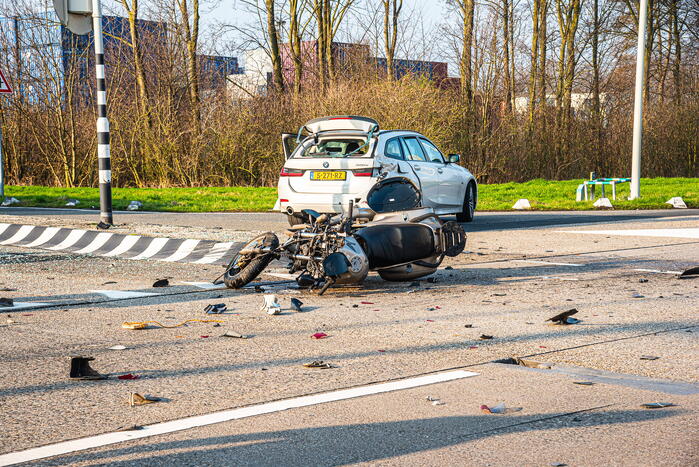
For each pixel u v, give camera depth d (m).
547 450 3.18
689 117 41.25
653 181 30.27
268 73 35.44
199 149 29.92
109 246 10.58
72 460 3.12
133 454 3.18
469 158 33.22
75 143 30.30
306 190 10.41
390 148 10.94
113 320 6.15
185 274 8.64
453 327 5.82
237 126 29.91
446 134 29.52
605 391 4.06
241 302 7.00
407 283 8.11
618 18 40.66
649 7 40.84
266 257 7.59
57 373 4.52
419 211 8.15
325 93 29.94
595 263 9.30
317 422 3.58
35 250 10.42
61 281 8.12
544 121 38.44
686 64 42.50
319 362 4.65
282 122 29.94
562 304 6.74
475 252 10.44
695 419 3.57
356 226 7.63
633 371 4.51
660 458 3.08
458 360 4.79
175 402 3.93
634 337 5.42
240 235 10.87
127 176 31.20
